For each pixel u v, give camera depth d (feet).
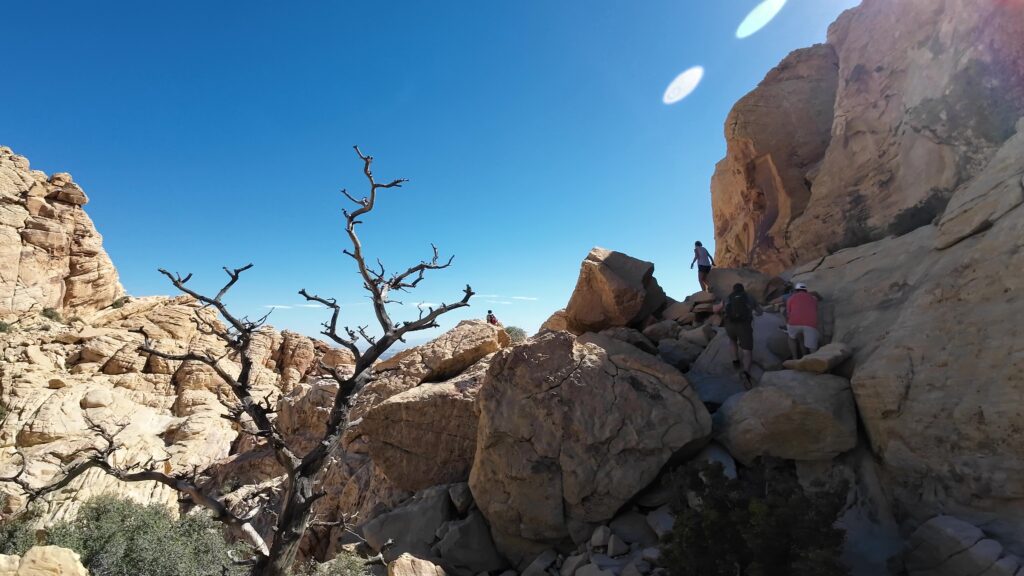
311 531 36.78
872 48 42.04
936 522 15.93
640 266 41.86
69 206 159.94
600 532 21.94
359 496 37.73
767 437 21.80
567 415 24.59
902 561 16.47
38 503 71.00
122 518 48.52
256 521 40.50
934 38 34.83
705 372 30.71
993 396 16.67
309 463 22.15
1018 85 28.78
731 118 59.06
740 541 15.78
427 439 31.50
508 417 25.22
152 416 118.42
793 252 46.34
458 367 42.47
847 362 23.21
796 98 55.36
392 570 21.67
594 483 23.03
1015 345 16.57
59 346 128.36
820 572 13.34
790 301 27.40
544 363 26.17
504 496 24.44
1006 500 15.69
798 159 53.21
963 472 16.84
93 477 84.33
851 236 38.60
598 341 31.91
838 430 20.58
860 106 41.55
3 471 82.53
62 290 151.33
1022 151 21.26
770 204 55.67
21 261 142.82
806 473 21.22
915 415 18.58
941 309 19.85
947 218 23.59
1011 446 15.87
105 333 136.77
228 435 123.13
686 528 16.43
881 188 37.24
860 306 26.86
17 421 98.12
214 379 138.82
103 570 40.81
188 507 55.67
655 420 23.93
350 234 24.30
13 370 111.34
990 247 19.19
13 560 14.94
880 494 19.47
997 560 13.98
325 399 69.62
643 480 22.67
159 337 144.46
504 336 46.03
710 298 39.45
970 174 29.96
